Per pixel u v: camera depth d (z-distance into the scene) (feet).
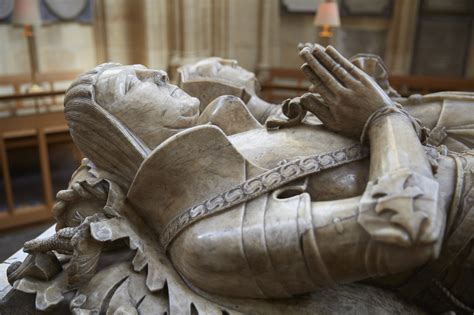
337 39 15.55
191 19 12.53
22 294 3.09
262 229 2.46
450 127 3.88
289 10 15.35
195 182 2.79
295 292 2.67
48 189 8.14
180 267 2.81
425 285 3.06
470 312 3.20
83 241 2.82
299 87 9.43
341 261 2.37
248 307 2.77
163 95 3.12
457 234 2.67
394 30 14.74
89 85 3.02
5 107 11.34
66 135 9.31
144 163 2.76
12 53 12.48
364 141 2.79
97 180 3.07
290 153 2.90
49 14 12.38
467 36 14.40
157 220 3.05
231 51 14.48
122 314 2.65
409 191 2.15
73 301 2.81
